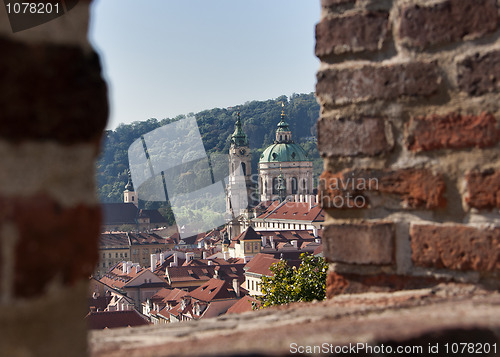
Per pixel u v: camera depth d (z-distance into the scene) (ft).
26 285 4.10
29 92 4.18
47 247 4.22
